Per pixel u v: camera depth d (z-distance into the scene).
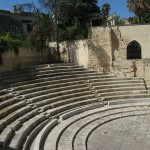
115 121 23.78
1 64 27.09
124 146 18.89
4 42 27.73
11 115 20.58
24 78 27.00
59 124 22.38
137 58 33.31
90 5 45.66
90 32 33.28
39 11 35.31
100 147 18.81
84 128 22.02
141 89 31.12
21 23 46.72
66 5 40.72
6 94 23.66
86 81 30.58
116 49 33.28
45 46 35.28
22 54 30.89
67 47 34.94
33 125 20.84
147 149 18.39
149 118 24.36
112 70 33.12
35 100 24.56
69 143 19.03
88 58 33.44
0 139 16.97
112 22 44.56
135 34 32.94
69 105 25.84
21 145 17.58
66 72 30.97
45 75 28.91
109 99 29.05
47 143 18.72
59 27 40.03
